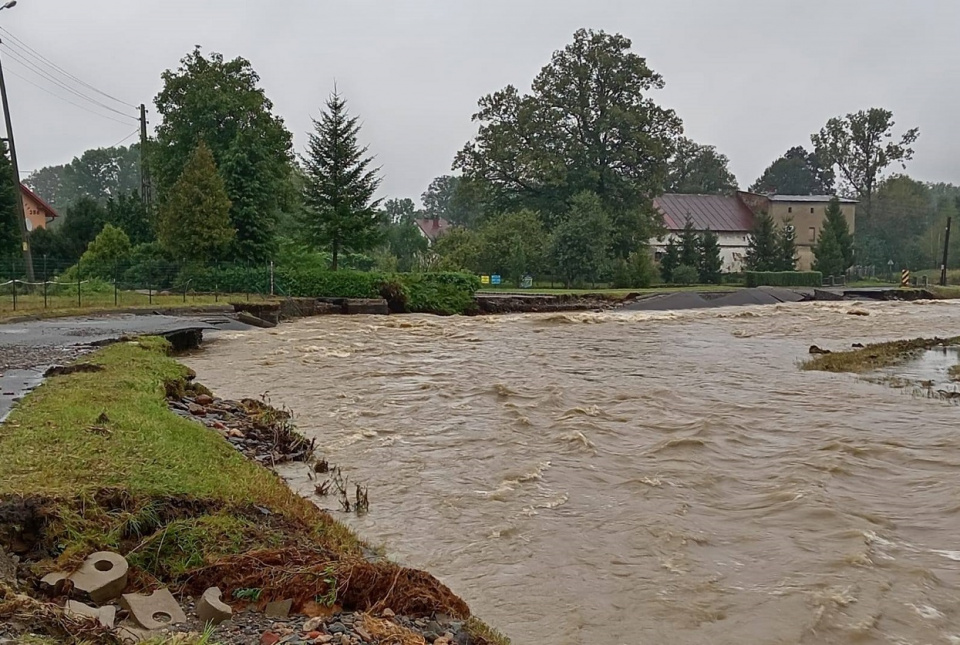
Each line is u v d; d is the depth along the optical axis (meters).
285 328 31.14
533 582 6.53
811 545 7.38
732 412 13.71
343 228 43.81
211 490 6.64
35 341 19.23
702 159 122.75
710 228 85.75
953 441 11.36
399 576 5.38
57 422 8.39
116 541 5.54
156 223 43.62
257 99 47.53
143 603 4.78
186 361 20.45
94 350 17.20
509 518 8.09
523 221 63.09
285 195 49.31
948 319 38.47
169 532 5.62
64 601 4.71
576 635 5.63
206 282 39.56
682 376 18.47
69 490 5.97
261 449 10.53
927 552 7.22
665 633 5.70
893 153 108.75
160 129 48.41
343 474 9.66
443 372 18.88
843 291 56.47
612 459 10.47
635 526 7.86
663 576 6.68
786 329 33.31
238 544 5.71
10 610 4.12
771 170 135.75
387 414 13.43
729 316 40.78
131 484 6.31
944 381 17.58
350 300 40.38
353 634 4.56
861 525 7.83
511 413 13.49
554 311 45.09
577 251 61.34
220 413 12.23
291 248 48.75
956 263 99.38
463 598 6.20
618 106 71.56
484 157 72.81
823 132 112.81
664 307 46.97
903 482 9.41
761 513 8.28
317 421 12.79
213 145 46.25
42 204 62.75
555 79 73.00
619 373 18.98
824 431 12.15
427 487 9.15
